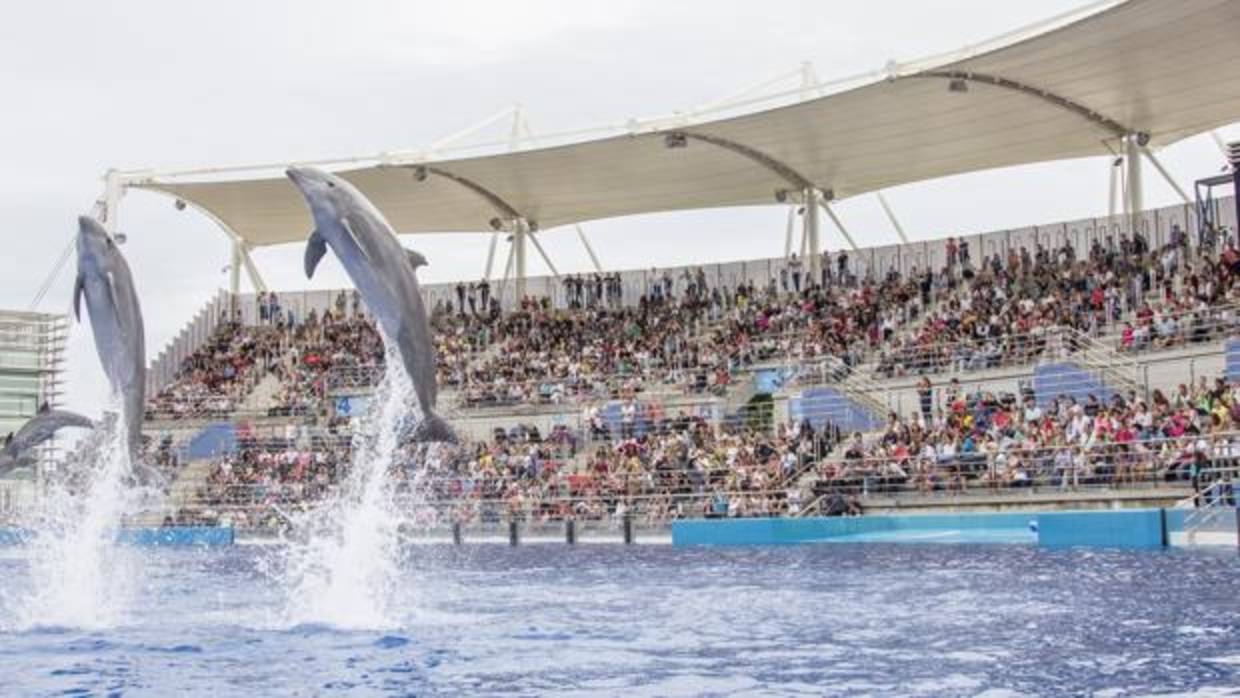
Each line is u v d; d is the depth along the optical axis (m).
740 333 43.38
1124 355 33.38
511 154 43.97
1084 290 37.22
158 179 46.50
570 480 36.22
